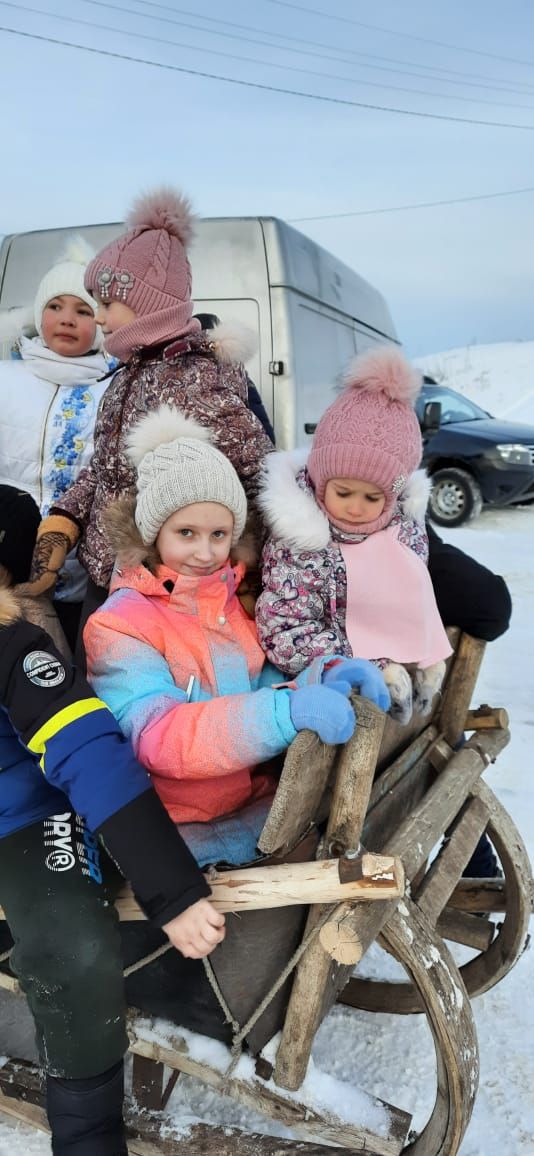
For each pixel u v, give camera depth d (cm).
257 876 161
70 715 162
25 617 187
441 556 238
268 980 169
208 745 166
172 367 224
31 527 226
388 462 203
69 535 240
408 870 183
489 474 1039
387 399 210
